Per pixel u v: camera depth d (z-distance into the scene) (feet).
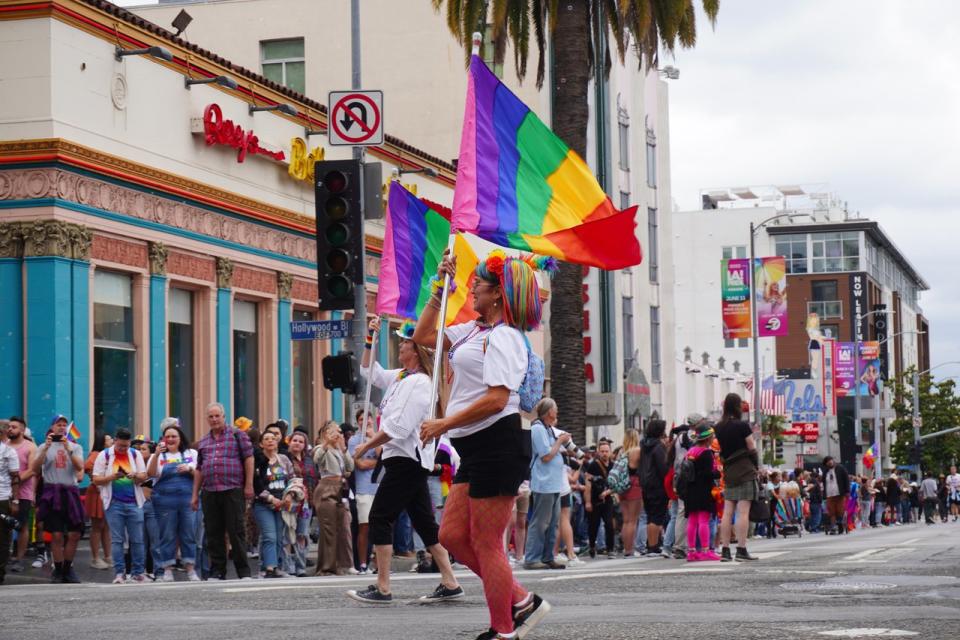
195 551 65.05
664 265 227.40
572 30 109.70
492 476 26.27
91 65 89.20
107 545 75.87
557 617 32.99
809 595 39.42
